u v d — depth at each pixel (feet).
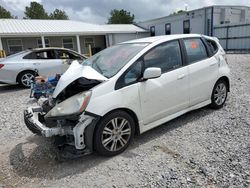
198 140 11.70
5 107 20.18
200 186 8.28
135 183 8.72
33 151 11.67
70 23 81.15
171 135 12.48
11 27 65.72
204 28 74.23
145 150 11.07
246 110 15.39
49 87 18.35
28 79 28.09
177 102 12.99
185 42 13.82
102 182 8.91
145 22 98.17
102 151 10.36
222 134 12.16
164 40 12.88
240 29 64.18
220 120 14.02
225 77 15.92
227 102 17.38
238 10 75.10
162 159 10.19
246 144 10.94
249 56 49.21
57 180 9.21
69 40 75.36
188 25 80.07
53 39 71.72
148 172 9.33
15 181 9.29
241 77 26.63
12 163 10.66
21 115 17.61
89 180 9.09
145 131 11.93
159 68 11.30
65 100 10.21
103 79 10.47
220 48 16.15
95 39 82.43
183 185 8.41
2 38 63.87
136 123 11.50
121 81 10.71
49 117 9.67
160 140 11.98
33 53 28.19
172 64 12.84
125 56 11.93
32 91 20.35
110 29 84.02
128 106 10.81
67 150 10.41
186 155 10.37
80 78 10.72
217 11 71.41
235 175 8.72
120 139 10.85
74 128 9.72
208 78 14.62
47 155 11.19
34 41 68.69
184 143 11.49
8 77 27.09
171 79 12.46
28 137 13.43
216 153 10.34
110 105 10.16
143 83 11.33
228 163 9.51
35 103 21.07
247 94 19.29
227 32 67.67
